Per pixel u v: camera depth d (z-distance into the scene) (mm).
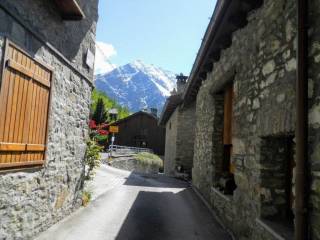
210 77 8227
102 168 15789
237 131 5395
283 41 3598
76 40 5781
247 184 4664
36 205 4570
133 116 40562
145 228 5602
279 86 3611
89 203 7234
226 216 5809
